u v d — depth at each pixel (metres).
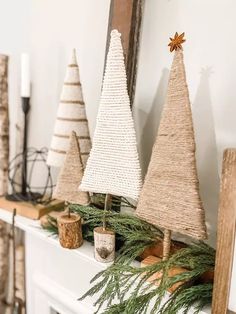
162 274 0.63
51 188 1.06
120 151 0.68
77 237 0.79
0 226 1.15
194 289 0.61
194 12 0.70
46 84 1.04
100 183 0.70
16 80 1.12
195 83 0.71
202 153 0.71
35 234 0.90
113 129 0.68
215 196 0.71
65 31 0.96
